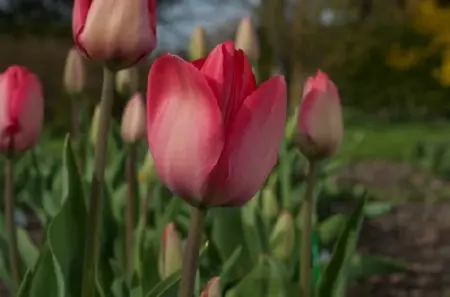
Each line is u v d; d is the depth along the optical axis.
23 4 6.35
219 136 0.35
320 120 0.60
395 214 2.21
